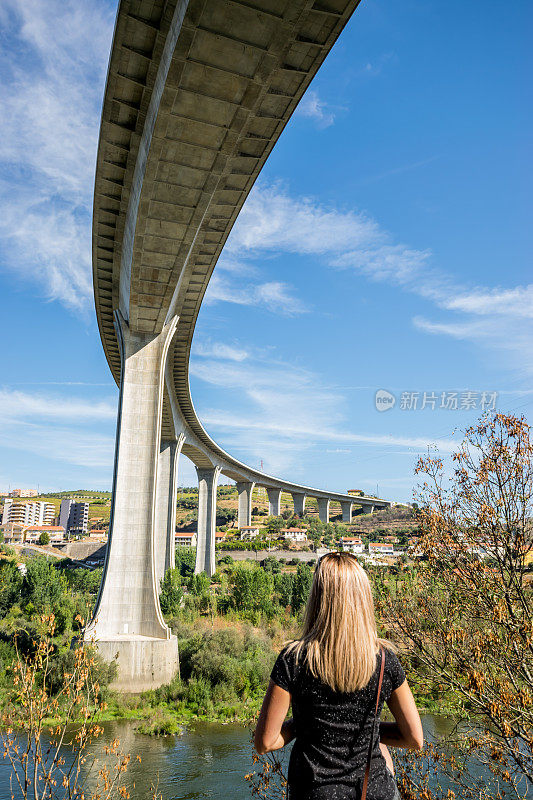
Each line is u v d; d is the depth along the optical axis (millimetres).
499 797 8461
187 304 60312
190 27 25594
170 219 39312
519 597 8820
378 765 2740
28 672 8500
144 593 45688
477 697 8133
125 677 39812
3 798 11930
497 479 9453
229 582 86000
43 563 70250
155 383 51375
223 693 39031
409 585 10031
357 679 2676
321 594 2900
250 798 20938
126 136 37469
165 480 91812
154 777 23359
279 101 33281
